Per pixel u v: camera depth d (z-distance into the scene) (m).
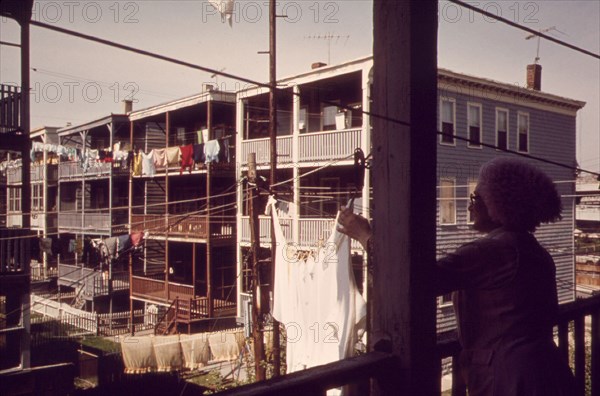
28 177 10.84
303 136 19.64
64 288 28.36
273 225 12.03
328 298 9.63
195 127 28.20
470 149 20.70
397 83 1.85
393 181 1.84
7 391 10.93
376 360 1.75
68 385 11.67
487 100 21.33
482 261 1.85
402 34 1.84
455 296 2.02
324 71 18.55
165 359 17.56
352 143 18.06
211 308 23.16
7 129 10.40
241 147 22.30
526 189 1.93
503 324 1.85
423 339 1.79
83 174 29.78
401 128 1.83
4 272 10.82
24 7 8.84
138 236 18.08
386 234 1.86
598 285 28.47
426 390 1.80
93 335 22.94
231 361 17.88
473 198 2.13
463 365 2.01
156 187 29.88
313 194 20.20
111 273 26.38
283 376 1.59
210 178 23.23
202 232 23.84
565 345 2.67
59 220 32.09
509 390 1.80
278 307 10.57
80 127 30.61
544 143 24.08
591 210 36.41
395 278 1.82
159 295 25.11
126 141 33.53
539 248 1.96
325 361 9.59
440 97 19.55
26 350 11.16
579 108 25.64
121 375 17.36
